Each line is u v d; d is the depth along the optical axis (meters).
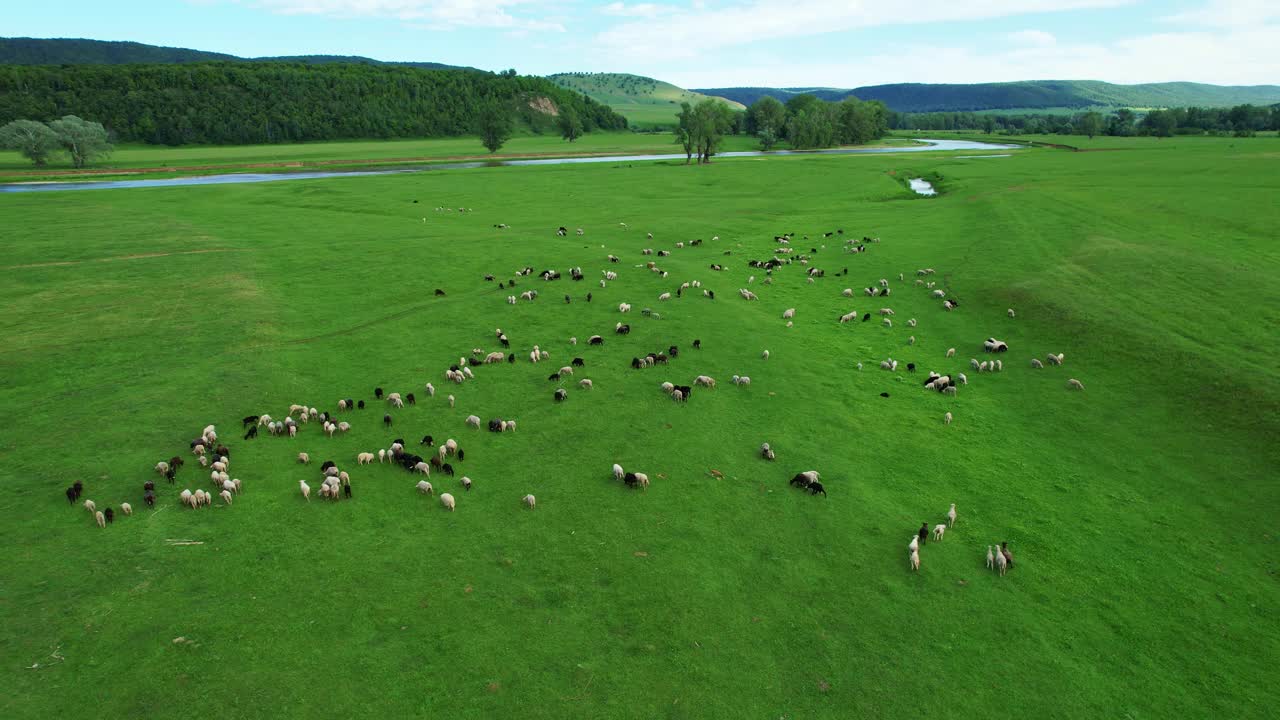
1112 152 171.75
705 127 171.50
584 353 40.66
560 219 89.25
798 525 24.55
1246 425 31.27
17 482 25.86
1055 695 17.80
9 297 50.16
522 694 17.34
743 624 19.91
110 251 65.12
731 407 33.88
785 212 95.00
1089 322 44.41
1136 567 22.91
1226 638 19.86
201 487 25.94
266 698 16.97
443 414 32.50
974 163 153.00
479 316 47.34
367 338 42.81
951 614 20.53
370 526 23.83
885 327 47.38
